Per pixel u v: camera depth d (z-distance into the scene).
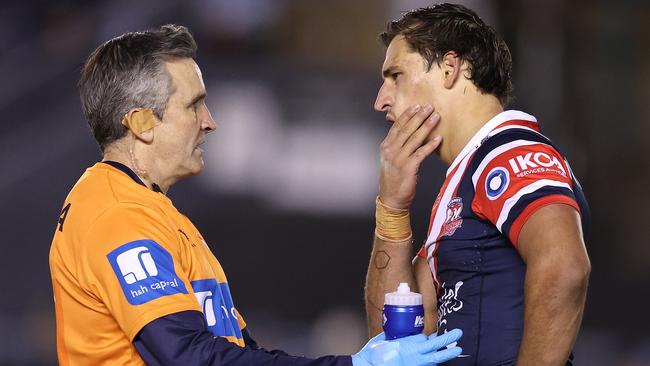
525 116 9.93
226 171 55.34
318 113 65.56
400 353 8.95
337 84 72.12
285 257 47.56
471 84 10.12
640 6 57.97
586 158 52.81
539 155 9.16
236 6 78.00
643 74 56.50
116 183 9.70
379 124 63.44
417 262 11.62
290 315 45.03
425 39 10.16
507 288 9.34
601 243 48.66
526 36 58.19
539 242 8.60
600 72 57.34
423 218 47.12
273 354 9.50
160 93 9.96
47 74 71.25
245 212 50.78
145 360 9.19
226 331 9.96
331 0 80.00
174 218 9.80
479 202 9.35
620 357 34.25
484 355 9.37
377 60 79.25
